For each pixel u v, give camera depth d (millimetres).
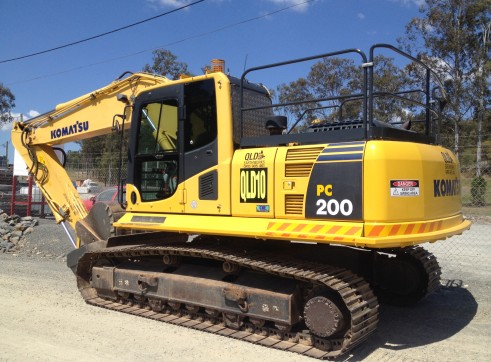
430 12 25109
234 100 5402
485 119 23875
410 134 4992
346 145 4477
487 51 24297
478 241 10773
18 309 6172
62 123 7906
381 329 5410
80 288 6672
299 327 4992
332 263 5770
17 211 17672
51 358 4512
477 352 4707
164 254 5750
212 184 5281
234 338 5039
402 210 4383
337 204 4430
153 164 5949
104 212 7164
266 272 5062
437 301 6543
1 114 41188
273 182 4824
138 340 5008
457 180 5516
